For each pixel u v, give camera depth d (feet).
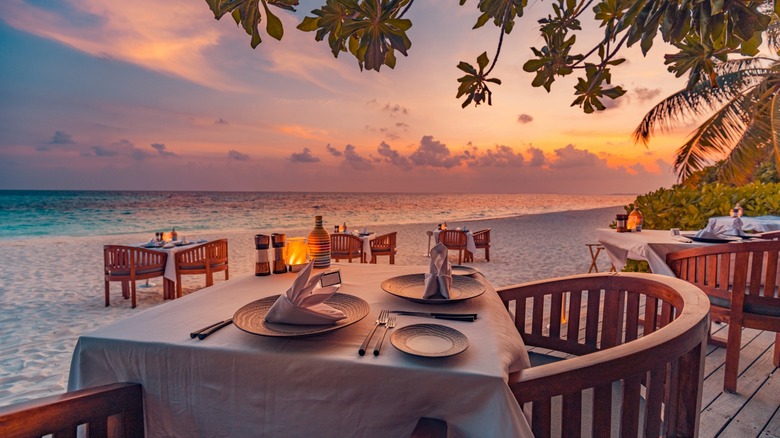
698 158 27.07
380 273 6.24
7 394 9.64
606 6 3.74
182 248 18.65
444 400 2.84
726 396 7.61
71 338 13.64
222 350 3.25
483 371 2.82
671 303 4.29
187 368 3.32
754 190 20.25
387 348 3.27
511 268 27.78
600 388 2.82
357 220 89.66
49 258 32.09
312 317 3.62
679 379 3.34
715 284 8.07
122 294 19.71
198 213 96.89
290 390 3.14
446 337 3.39
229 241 44.65
